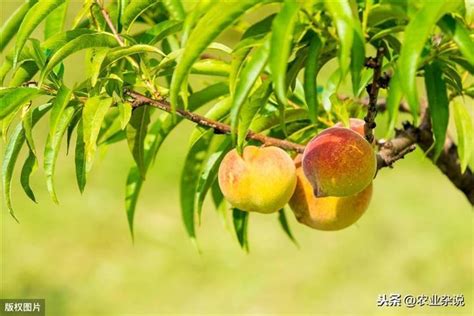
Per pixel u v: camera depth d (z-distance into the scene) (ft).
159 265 12.54
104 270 12.50
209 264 12.46
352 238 12.59
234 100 4.75
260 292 11.70
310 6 4.75
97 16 5.57
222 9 4.79
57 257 12.83
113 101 5.33
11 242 13.10
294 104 5.90
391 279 11.60
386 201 13.33
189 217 6.08
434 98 5.14
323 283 11.71
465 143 5.57
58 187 14.40
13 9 16.69
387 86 5.19
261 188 5.44
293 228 13.00
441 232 12.45
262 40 4.91
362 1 4.97
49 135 5.25
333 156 5.31
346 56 4.65
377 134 9.48
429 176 13.98
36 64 5.44
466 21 5.05
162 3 5.95
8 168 5.38
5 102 5.25
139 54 5.35
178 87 4.85
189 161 5.98
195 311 11.46
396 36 5.16
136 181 6.05
